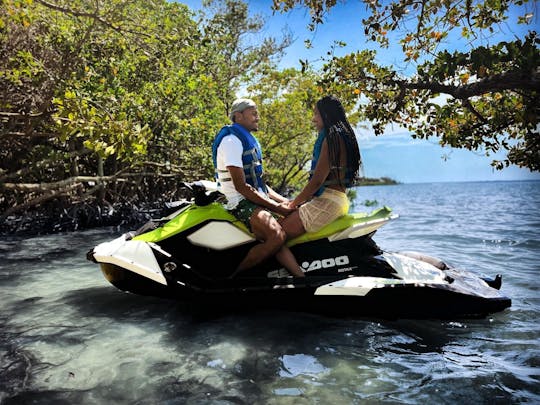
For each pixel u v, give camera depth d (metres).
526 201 25.31
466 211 17.61
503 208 18.98
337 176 4.03
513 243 8.16
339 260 4.05
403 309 3.79
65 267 6.44
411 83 5.75
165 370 2.95
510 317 3.95
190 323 3.82
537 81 4.42
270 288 3.79
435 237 9.43
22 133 9.49
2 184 10.16
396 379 2.82
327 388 2.71
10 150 11.96
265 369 2.96
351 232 4.04
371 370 2.94
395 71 5.86
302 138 20.97
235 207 4.13
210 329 3.66
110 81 11.03
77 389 2.70
